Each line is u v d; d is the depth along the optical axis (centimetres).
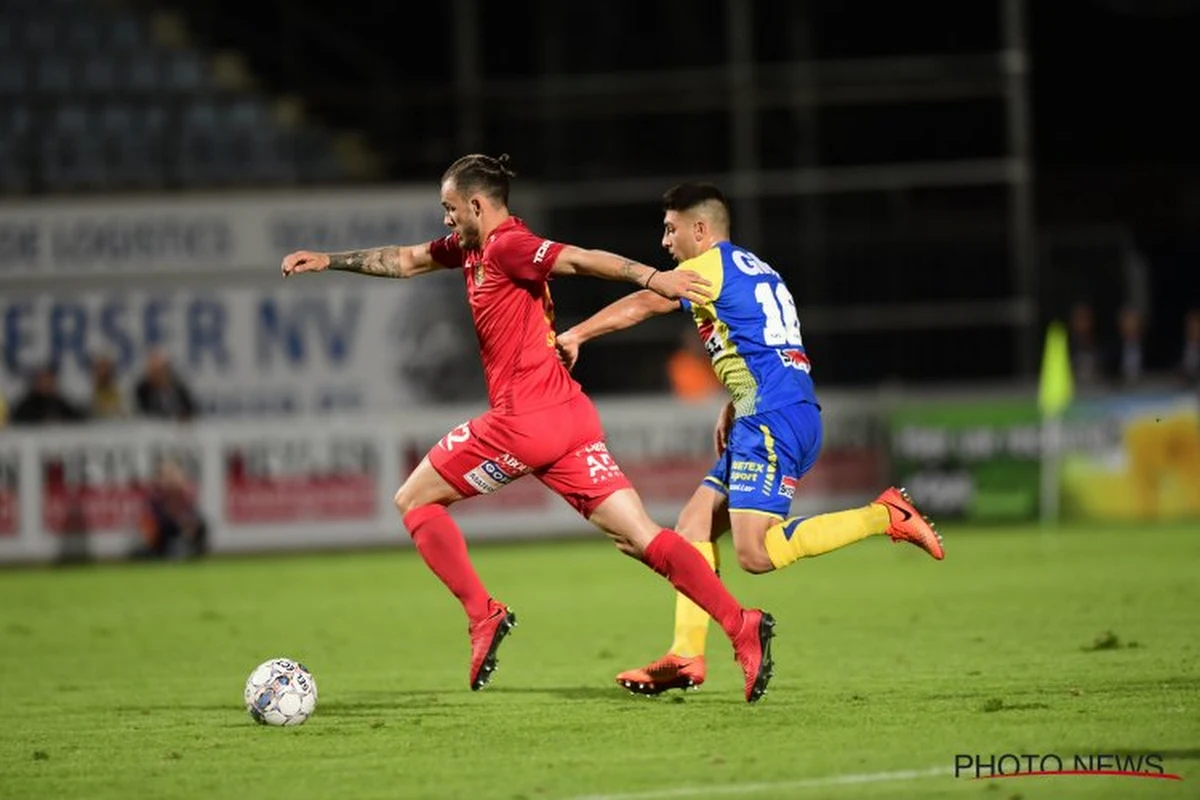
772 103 8669
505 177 2978
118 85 9412
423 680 3731
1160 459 7981
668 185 8569
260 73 9412
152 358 8306
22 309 8625
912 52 9131
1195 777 2306
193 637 4862
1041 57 11688
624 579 6288
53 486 7856
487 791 2333
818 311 8581
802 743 2620
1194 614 4484
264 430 7938
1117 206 10156
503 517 8075
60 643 4806
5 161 9044
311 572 7038
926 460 8075
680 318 8550
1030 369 8469
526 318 2944
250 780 2494
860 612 4894
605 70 8962
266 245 8681
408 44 9381
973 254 8519
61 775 2605
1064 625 4344
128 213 8638
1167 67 11644
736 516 3089
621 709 3086
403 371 8656
